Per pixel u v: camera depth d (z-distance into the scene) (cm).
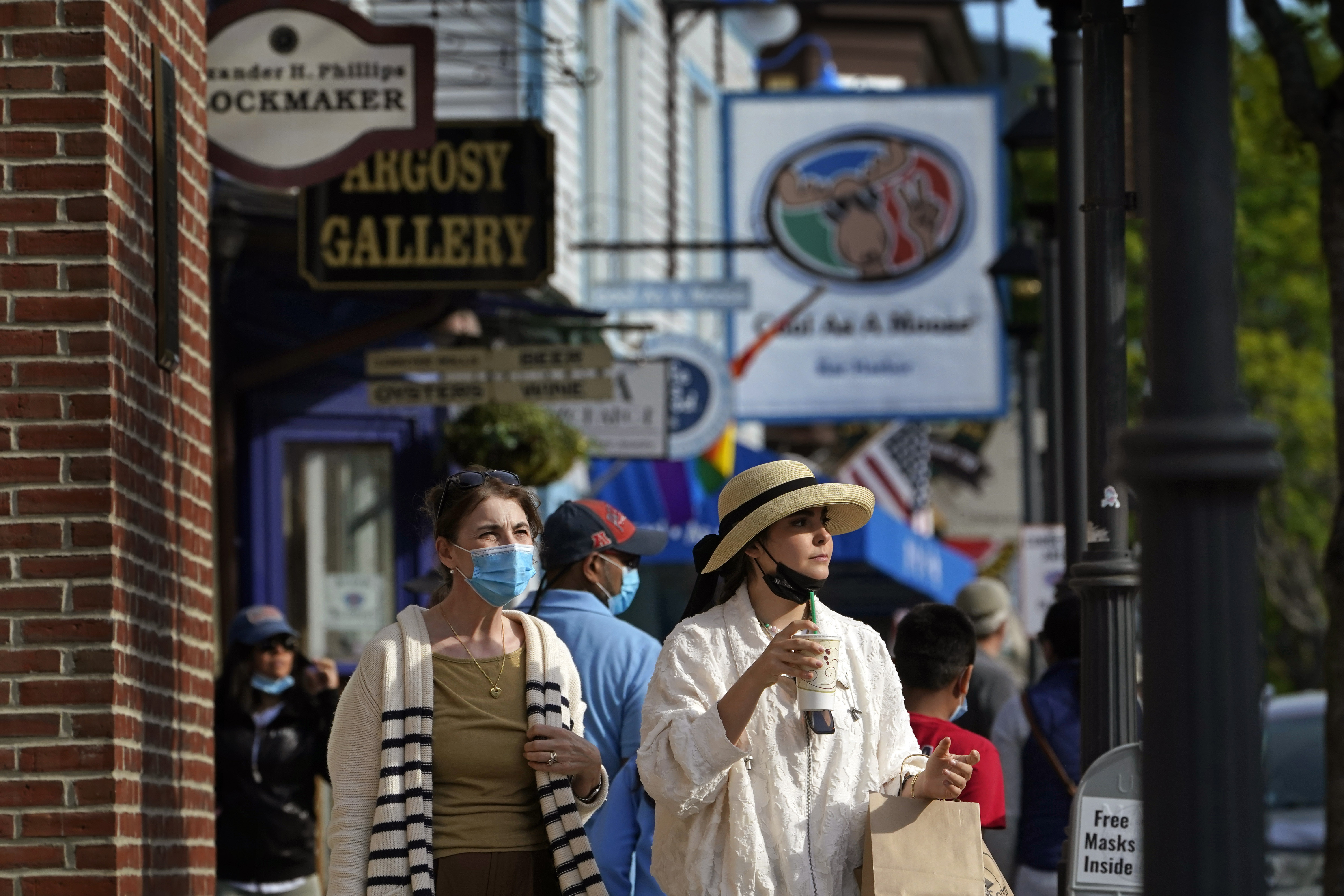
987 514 9856
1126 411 1728
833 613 1366
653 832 1589
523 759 1373
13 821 1717
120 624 1761
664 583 4709
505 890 1353
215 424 3553
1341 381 2391
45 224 1780
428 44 2748
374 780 1358
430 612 1415
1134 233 8038
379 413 3916
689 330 6172
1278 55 2464
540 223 3203
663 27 5944
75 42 1792
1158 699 876
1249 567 873
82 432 1758
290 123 2734
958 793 1264
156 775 1873
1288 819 4012
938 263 5522
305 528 3847
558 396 3403
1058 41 2273
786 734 1302
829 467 8000
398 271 3192
